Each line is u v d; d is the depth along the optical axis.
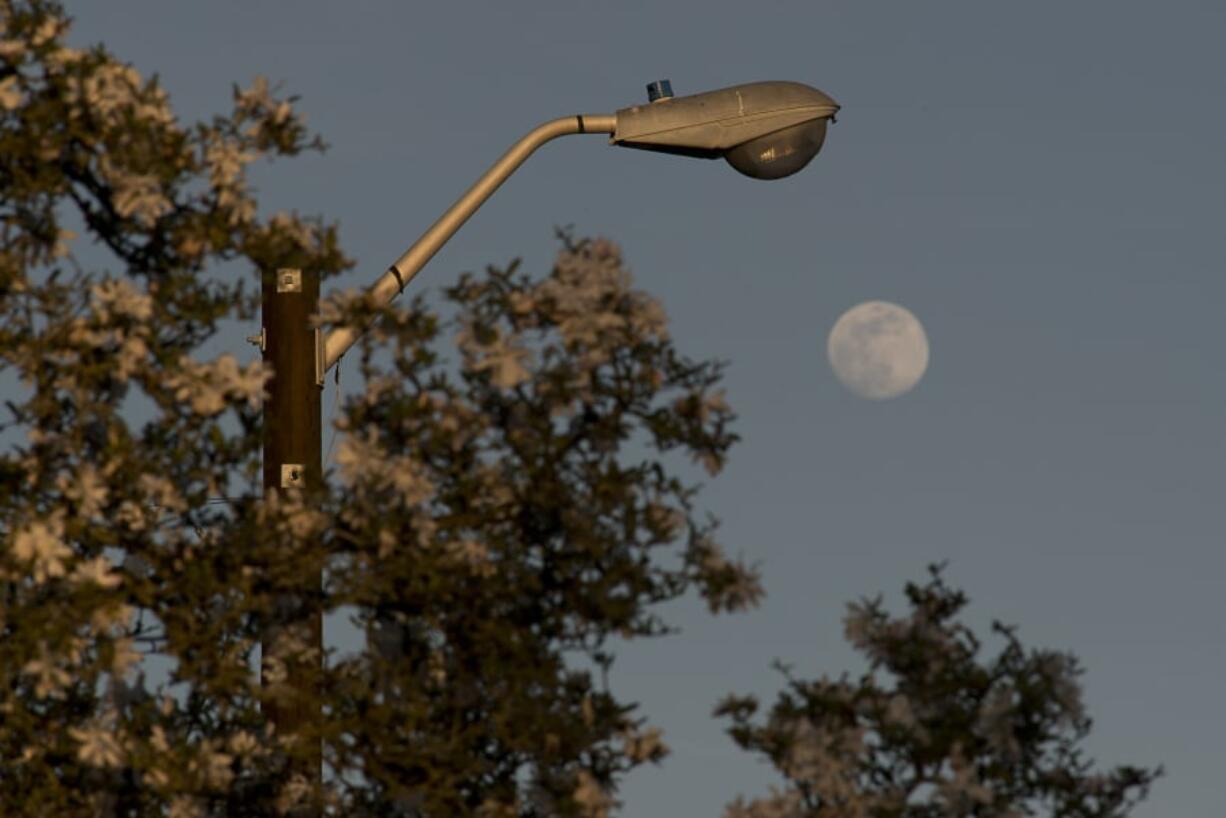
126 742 41.09
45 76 42.34
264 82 42.88
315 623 43.12
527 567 42.19
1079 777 41.06
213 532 42.94
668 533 42.00
